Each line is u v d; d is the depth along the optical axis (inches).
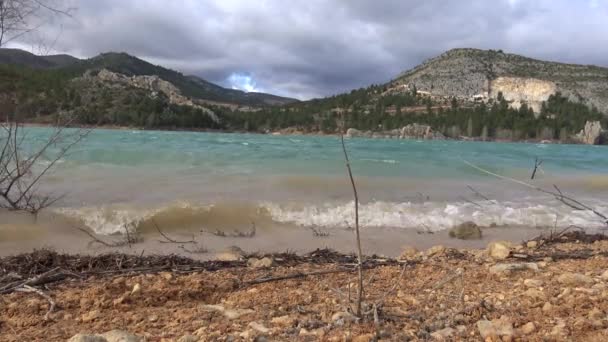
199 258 241.1
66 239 279.0
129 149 822.5
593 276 169.6
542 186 568.4
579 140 4404.5
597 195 503.2
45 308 142.9
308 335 114.1
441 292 155.2
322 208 378.9
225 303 149.6
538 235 323.0
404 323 122.2
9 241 266.1
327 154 976.3
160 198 393.4
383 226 339.9
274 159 788.6
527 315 126.6
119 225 311.9
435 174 641.0
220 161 719.7
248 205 371.9
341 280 179.2
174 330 121.2
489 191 498.9
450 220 360.8
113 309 142.3
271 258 217.6
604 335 109.4
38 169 509.7
